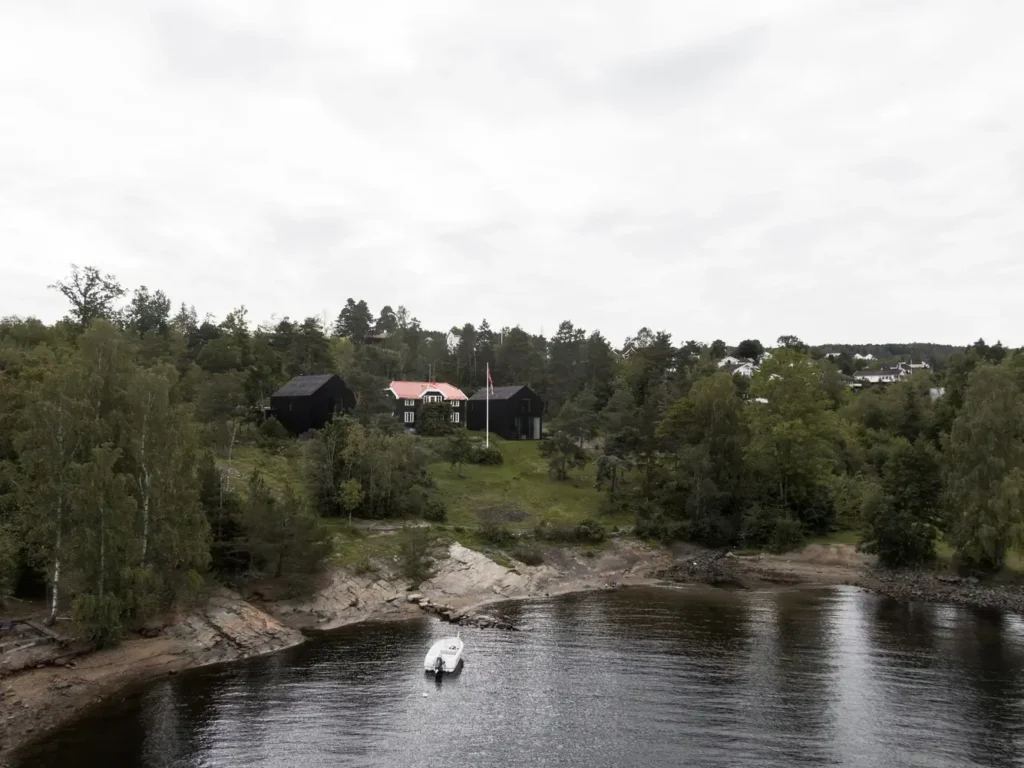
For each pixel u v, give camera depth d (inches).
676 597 2635.3
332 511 3070.9
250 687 1686.8
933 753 1353.3
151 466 1875.0
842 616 2341.3
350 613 2319.1
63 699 1550.2
